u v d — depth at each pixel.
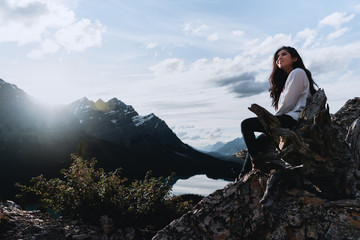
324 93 2.10
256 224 2.15
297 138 1.86
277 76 2.84
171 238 2.24
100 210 6.42
